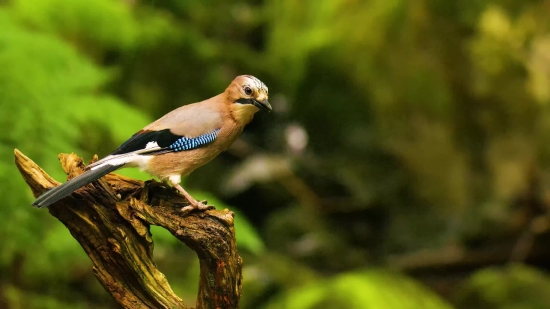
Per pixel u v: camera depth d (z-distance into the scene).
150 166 5.43
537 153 11.90
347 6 13.58
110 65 13.36
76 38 12.60
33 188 4.55
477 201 12.57
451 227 12.55
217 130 5.75
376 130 13.51
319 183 13.80
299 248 12.92
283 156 14.20
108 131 9.85
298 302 9.99
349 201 13.59
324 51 13.58
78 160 4.87
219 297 4.73
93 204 4.49
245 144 14.53
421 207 13.18
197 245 4.59
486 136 12.52
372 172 13.62
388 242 13.18
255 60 14.67
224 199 13.83
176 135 5.52
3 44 8.98
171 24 14.28
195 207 4.71
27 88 8.48
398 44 12.91
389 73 13.05
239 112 5.90
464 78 12.48
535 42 12.06
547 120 11.88
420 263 12.30
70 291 10.45
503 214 12.01
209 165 14.06
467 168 12.70
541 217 11.73
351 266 12.70
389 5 12.95
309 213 13.50
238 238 8.77
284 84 14.35
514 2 12.24
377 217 13.62
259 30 15.92
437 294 11.85
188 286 10.58
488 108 12.39
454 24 12.45
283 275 11.70
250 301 11.22
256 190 13.86
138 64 13.56
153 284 4.69
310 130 14.27
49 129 8.45
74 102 9.00
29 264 9.11
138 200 4.66
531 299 10.77
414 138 13.09
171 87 13.88
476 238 12.10
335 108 13.83
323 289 10.16
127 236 4.57
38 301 9.49
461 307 11.21
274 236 13.27
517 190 12.01
